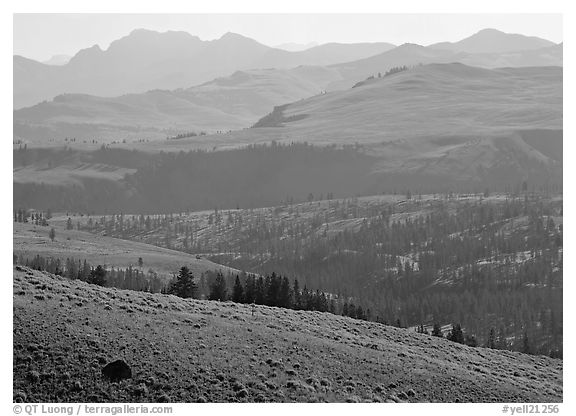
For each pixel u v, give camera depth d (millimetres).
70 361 60094
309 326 85062
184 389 60344
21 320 63812
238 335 73750
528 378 86375
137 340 65938
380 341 86625
